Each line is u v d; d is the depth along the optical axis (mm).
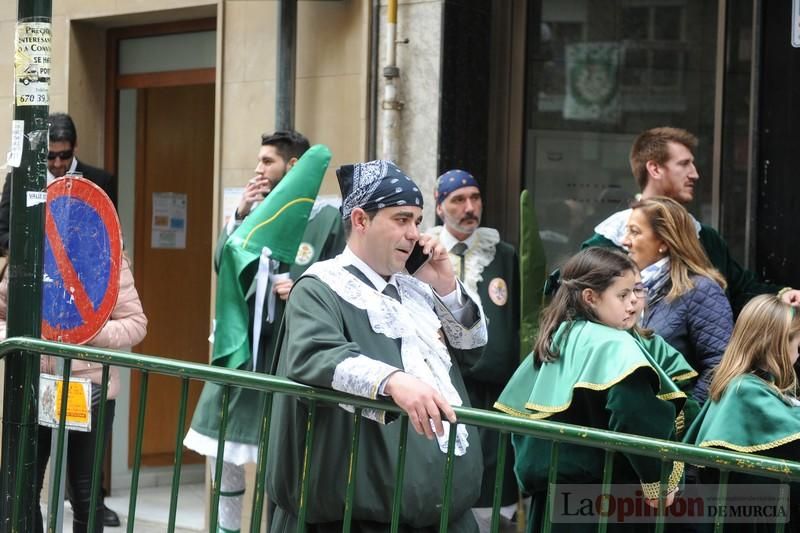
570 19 6441
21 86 3881
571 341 3830
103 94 7484
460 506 3438
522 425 3129
